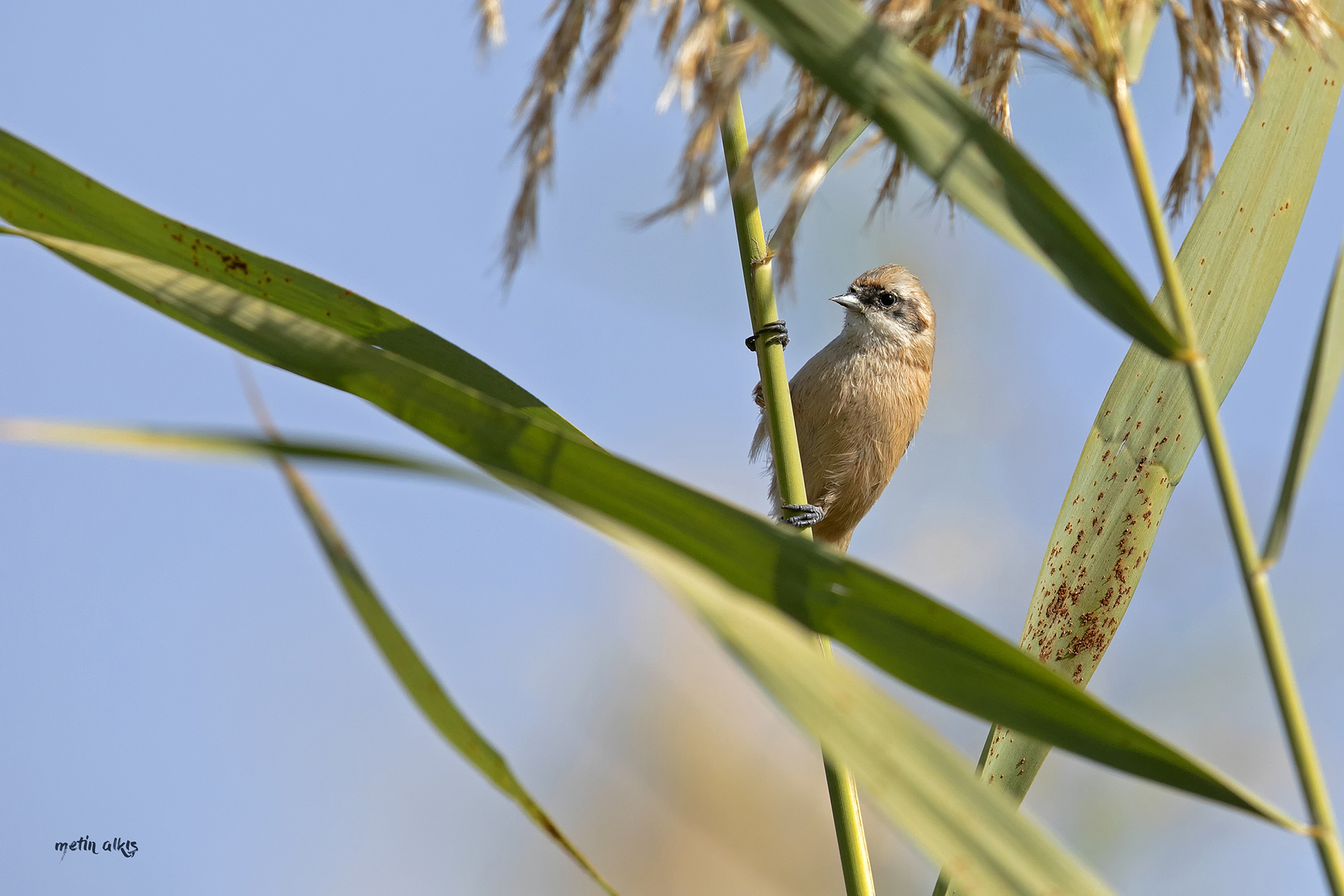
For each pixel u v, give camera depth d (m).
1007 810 1.28
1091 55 1.44
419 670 1.42
